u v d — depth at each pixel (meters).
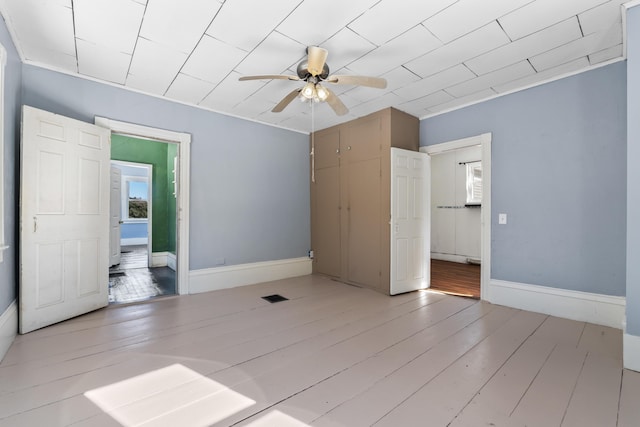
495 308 3.28
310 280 4.59
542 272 3.12
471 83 3.18
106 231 3.19
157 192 6.02
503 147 3.40
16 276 2.51
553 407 1.60
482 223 3.56
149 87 3.34
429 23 2.20
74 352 2.19
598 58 2.68
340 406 1.61
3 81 2.06
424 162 4.14
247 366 2.03
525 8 2.03
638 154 2.00
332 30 2.28
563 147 2.98
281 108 2.94
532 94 3.18
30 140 2.47
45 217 2.59
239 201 4.27
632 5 1.99
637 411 1.57
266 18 2.15
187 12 2.09
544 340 2.45
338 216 4.60
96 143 3.05
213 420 1.49
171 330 2.63
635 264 2.01
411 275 3.99
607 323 2.73
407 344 2.38
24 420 1.47
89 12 2.09
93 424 1.45
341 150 4.55
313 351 2.25
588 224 2.84
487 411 1.57
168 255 5.89
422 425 1.46
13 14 2.10
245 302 3.47
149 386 1.78
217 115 4.05
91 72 2.99
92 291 3.04
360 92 3.39
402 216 3.91
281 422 1.48
